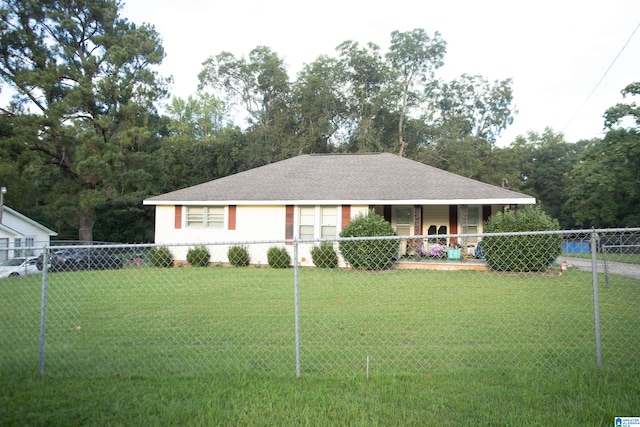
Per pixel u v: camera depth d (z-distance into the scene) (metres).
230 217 19.36
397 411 3.81
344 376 4.65
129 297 9.88
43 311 4.97
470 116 47.97
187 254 19.03
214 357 5.42
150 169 30.31
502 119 47.47
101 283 12.19
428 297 9.59
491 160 41.16
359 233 15.24
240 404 4.00
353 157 22.95
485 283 11.49
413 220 19.41
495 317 7.55
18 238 25.55
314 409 3.88
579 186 34.69
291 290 10.74
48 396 4.21
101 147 27.03
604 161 31.88
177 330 6.77
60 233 38.28
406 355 5.47
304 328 6.88
